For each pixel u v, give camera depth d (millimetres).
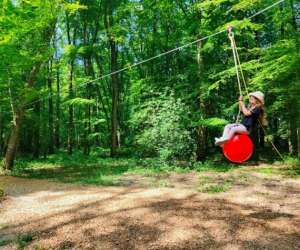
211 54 24797
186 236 8547
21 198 12742
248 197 12391
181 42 28891
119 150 31016
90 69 31938
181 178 17016
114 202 11594
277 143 30891
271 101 22781
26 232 9211
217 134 29016
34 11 17750
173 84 25953
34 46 19047
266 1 19844
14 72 19344
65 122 39438
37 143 30922
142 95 26906
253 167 20234
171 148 20438
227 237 8469
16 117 21297
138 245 8141
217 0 19391
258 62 19469
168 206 10945
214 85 20297
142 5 27266
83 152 33594
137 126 23594
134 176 17938
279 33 24688
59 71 33656
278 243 8117
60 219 10016
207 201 11680
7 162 21234
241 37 22297
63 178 17828
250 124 6883
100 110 40750
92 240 8500
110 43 29859
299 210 10656
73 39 31875
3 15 17422
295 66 16719
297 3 19219
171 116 20484
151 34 30625
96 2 29875
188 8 24547
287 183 15242
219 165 21172
